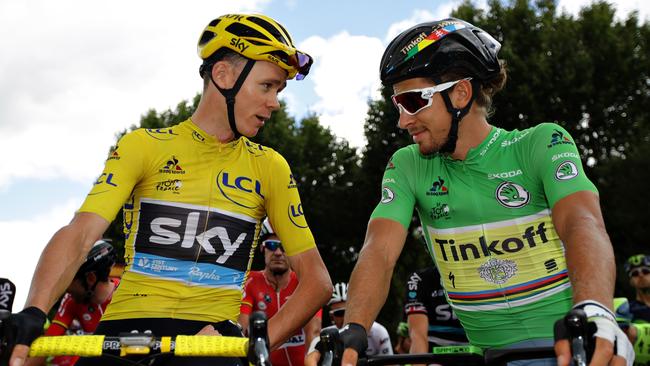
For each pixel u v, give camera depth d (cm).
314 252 281
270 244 546
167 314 258
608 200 2019
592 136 2150
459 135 255
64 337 202
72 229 242
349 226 2498
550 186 235
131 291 261
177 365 246
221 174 271
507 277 251
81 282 473
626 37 2214
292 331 267
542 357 205
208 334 245
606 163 2027
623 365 165
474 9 2283
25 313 200
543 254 249
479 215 254
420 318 493
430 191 262
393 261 251
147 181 266
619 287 1858
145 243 263
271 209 281
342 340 195
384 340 637
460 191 256
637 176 1941
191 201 265
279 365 546
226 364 252
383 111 2262
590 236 205
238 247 271
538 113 2009
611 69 2147
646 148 1962
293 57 267
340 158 2670
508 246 251
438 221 262
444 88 248
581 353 159
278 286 550
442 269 266
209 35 274
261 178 278
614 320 172
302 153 2641
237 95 268
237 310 274
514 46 2142
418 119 251
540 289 248
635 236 1947
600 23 2195
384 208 263
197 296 262
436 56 246
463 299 261
